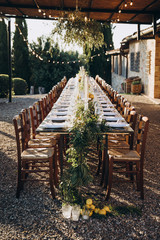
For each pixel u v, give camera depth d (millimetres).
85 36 6680
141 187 3277
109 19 9797
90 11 8469
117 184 3693
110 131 3217
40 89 20469
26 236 2609
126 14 8961
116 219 2883
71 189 3145
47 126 3369
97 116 3230
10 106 10359
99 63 17359
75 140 3068
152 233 2656
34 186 3629
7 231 2684
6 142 5512
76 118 3277
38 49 21500
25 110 3680
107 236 2609
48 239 2566
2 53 19766
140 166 3273
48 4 8055
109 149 3551
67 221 2852
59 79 22281
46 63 21844
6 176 3912
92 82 9070
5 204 3166
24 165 3391
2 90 12922
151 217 2916
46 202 3215
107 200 3244
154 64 11336
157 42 11125
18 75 21594
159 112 8625
